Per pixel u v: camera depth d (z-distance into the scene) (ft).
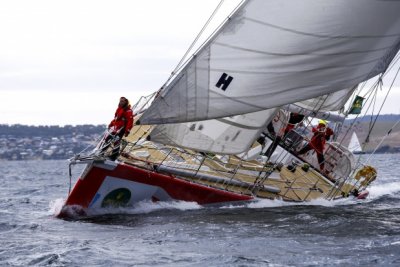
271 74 114.21
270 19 112.47
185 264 83.10
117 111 122.93
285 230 104.94
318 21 112.06
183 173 127.44
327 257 85.61
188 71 114.83
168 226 108.99
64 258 86.99
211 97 114.93
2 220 122.42
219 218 116.26
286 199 137.80
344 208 132.98
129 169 119.96
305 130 155.02
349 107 156.87
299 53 113.60
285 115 145.79
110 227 109.91
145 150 134.62
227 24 113.70
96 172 118.52
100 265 83.46
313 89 116.16
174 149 136.05
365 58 117.60
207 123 122.83
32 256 89.15
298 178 145.07
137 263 83.92
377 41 116.88
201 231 104.27
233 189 132.16
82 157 118.01
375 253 87.35
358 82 120.57
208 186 127.75
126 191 121.60
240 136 125.18
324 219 115.75
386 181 240.12
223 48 114.11
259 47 113.50
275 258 85.61
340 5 111.86
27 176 357.61
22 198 178.70
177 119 116.16
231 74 114.42
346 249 90.07
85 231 107.04
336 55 114.83
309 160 150.30
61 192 205.98
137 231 105.60
